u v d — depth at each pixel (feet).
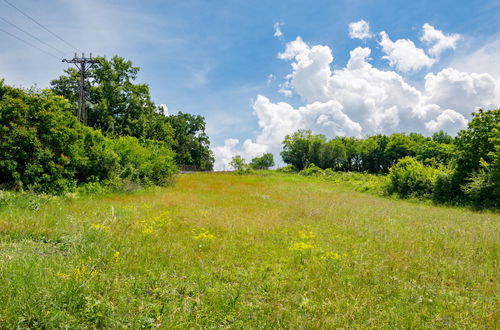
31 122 39.99
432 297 14.80
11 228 20.80
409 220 37.73
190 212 36.65
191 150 205.77
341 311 13.10
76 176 49.55
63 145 43.29
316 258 20.44
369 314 12.72
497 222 38.17
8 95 38.88
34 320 10.43
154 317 11.66
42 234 20.83
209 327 11.41
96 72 105.19
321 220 35.81
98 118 103.35
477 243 25.59
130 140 65.21
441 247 24.23
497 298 14.64
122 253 18.56
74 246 18.43
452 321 12.50
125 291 13.29
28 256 15.78
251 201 53.78
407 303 14.08
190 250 20.99
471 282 16.93
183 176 109.81
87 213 30.14
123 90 110.22
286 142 233.55
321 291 15.17
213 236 25.13
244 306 13.15
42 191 39.22
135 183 58.44
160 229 26.30
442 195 65.41
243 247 22.74
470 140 67.00
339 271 17.84
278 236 26.84
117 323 10.53
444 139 229.45
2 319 10.01
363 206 51.13
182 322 11.41
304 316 12.41
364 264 19.26
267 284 15.88
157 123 128.98
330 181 122.93
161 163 72.13
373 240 26.22
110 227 25.04
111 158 52.34
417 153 183.01
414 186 70.90
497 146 55.47
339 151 226.99
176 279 15.53
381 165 247.29
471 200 58.75
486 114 65.10
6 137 36.65
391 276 17.48
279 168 196.03
